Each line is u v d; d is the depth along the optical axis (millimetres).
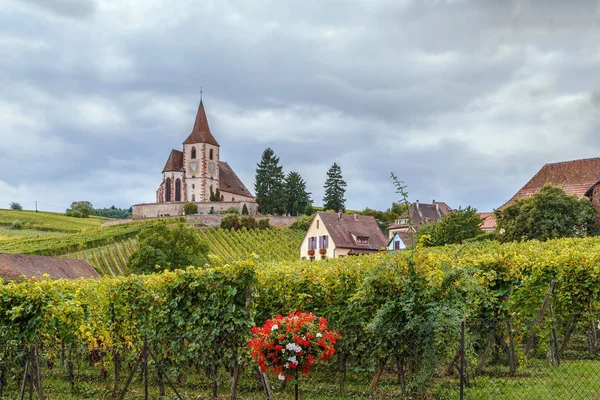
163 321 13602
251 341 10875
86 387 14055
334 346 12859
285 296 14539
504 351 12477
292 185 138625
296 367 10562
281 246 86500
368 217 79500
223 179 127625
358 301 12375
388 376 13234
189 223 100250
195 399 12617
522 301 13477
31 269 38281
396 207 125188
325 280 14094
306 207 124688
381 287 11820
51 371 13805
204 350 12789
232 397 12391
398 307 11438
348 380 13227
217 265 13094
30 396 11484
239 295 12586
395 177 12398
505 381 11430
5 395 13047
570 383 10945
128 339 14180
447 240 64062
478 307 13070
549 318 12539
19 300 13773
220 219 102500
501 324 12227
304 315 11031
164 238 58906
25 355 12891
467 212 64875
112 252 74125
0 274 34344
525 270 13750
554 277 13508
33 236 91562
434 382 11406
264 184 127438
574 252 14391
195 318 12906
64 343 14117
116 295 14359
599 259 13961
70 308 14023
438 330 10555
